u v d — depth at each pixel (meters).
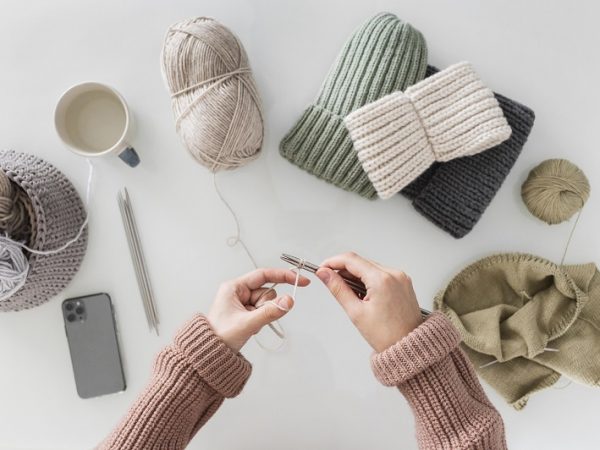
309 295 0.83
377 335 0.59
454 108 0.70
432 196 0.77
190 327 0.60
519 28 0.81
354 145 0.70
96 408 0.85
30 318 0.83
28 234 0.73
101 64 0.80
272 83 0.80
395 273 0.61
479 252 0.83
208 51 0.64
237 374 0.59
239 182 0.82
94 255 0.82
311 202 0.82
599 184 0.82
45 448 0.85
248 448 0.86
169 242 0.82
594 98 0.81
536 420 0.85
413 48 0.72
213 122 0.66
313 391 0.85
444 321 0.57
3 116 0.81
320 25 0.80
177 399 0.58
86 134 0.78
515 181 0.82
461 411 0.55
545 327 0.81
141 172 0.81
